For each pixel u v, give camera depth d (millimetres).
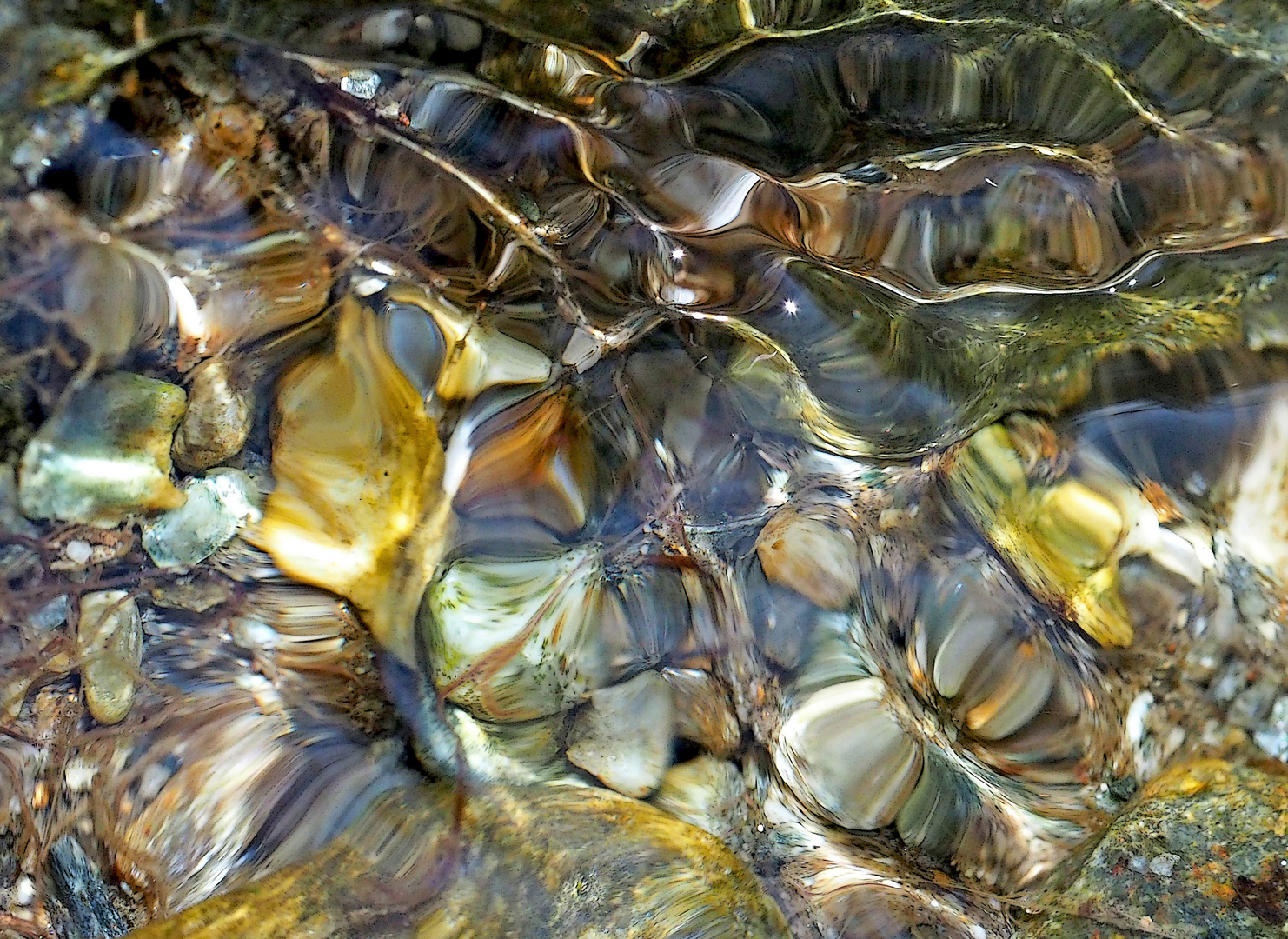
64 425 596
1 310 593
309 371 610
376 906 578
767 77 626
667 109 627
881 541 608
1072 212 614
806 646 606
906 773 591
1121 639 588
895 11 627
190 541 603
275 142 611
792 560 612
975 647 593
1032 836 583
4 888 586
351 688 603
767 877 586
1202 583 586
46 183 596
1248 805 575
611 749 601
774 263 622
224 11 607
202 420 604
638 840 587
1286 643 581
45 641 594
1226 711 582
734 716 604
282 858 587
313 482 608
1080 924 574
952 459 607
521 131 625
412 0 618
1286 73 613
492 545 611
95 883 586
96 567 598
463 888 580
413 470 611
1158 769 583
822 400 617
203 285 606
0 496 591
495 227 623
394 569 607
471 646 604
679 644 609
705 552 616
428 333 616
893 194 621
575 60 626
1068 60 620
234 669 603
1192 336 602
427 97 621
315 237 613
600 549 615
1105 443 596
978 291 620
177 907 581
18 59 593
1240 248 609
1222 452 591
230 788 594
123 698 597
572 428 620
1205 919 568
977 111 622
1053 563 593
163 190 604
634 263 625
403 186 619
